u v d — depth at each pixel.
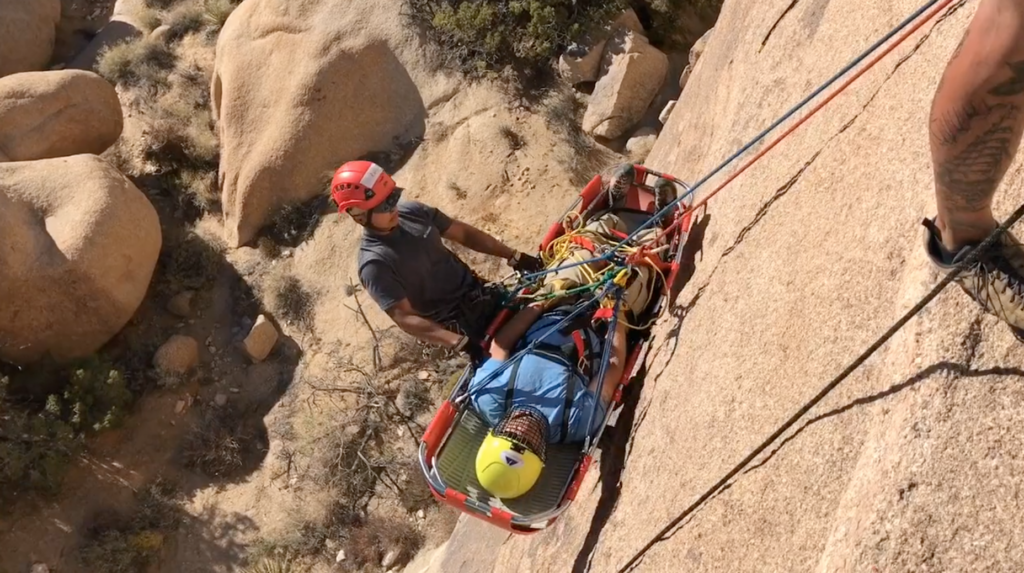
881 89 3.17
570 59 10.01
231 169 11.00
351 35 10.66
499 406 3.84
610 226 4.61
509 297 4.27
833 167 3.23
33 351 9.76
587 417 3.78
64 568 8.71
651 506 3.34
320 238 10.45
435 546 8.26
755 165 3.96
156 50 12.70
